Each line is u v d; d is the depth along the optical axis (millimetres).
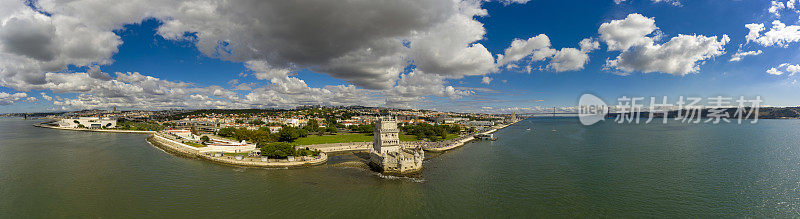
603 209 76625
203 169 116438
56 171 111625
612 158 137875
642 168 116875
